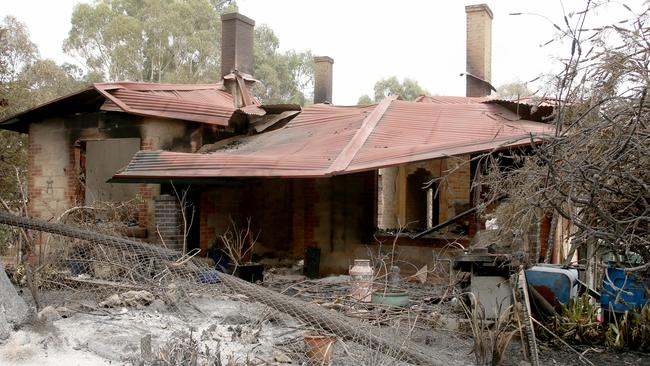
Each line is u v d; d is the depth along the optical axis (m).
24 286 9.06
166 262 7.97
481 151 8.75
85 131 13.75
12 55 20.31
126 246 8.12
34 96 17.83
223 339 6.42
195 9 40.81
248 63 17.59
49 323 6.36
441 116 11.69
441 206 14.57
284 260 13.34
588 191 5.52
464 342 6.89
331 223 12.03
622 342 6.77
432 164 17.77
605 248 6.43
